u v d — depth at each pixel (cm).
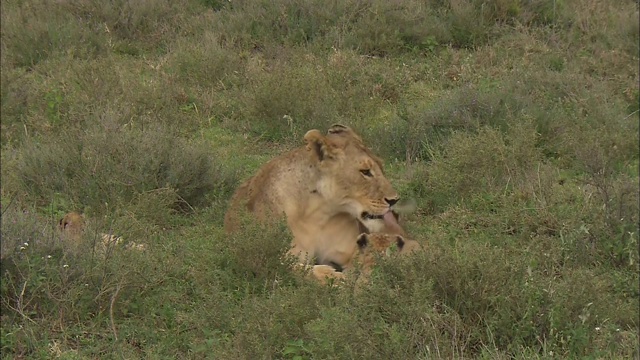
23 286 881
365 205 1018
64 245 967
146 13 1953
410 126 1461
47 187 1275
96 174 1257
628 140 1421
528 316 843
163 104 1603
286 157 1053
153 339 866
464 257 891
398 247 965
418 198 1266
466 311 859
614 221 1085
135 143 1298
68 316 889
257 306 850
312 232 1038
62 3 1984
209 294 929
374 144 1455
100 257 961
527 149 1324
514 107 1502
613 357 805
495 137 1307
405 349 785
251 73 1727
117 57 1850
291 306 846
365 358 765
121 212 1159
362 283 885
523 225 1152
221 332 862
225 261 991
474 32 1906
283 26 1927
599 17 1922
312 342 795
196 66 1742
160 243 1088
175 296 939
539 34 1900
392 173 1372
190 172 1270
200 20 1948
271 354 802
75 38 1862
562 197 1221
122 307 908
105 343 851
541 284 889
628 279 997
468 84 1611
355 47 1869
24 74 1725
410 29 1891
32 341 839
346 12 1947
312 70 1677
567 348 830
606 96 1591
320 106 1538
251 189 1071
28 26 1867
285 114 1557
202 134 1538
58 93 1602
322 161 1019
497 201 1222
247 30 1925
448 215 1192
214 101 1638
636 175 1341
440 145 1407
